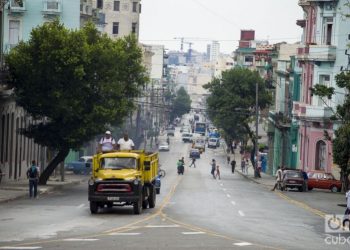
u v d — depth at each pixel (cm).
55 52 6366
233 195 6475
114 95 6631
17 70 6519
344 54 8544
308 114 8800
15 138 7975
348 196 3872
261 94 13388
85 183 8319
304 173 7781
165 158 16550
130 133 15675
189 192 6675
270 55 14125
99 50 6488
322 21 8775
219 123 13725
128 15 18450
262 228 3694
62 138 6694
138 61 7094
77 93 6500
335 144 5897
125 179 4197
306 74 9288
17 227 3509
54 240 3028
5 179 7544
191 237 3177
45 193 6256
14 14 10125
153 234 3266
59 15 10288
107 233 3284
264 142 15800
